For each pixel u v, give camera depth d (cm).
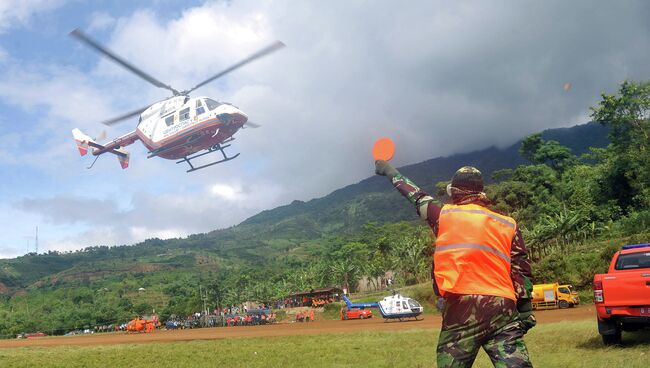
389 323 3017
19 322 16775
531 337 1048
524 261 251
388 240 13012
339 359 992
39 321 16288
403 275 9381
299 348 1318
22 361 1437
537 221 8744
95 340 3170
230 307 13488
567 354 770
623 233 5988
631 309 784
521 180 10950
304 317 7194
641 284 778
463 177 262
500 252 245
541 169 10775
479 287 239
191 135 4300
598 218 7338
